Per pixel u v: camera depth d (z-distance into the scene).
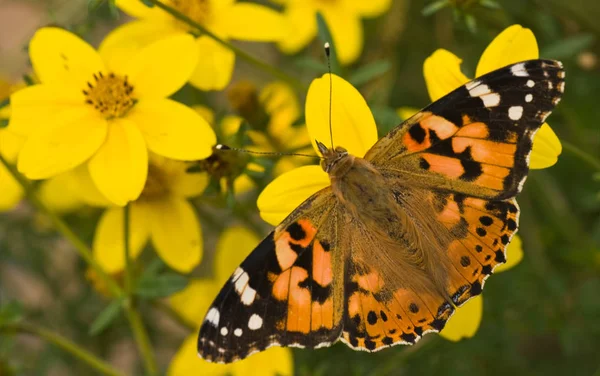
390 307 0.35
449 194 0.35
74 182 0.38
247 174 0.37
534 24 0.41
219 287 0.38
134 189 0.36
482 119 0.34
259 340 0.34
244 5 0.39
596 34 0.41
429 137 0.35
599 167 0.37
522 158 0.34
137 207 0.38
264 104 0.39
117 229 0.38
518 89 0.34
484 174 0.34
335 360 0.41
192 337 0.38
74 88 0.37
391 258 0.35
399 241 0.35
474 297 0.35
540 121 0.34
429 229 0.35
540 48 0.41
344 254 0.35
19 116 0.37
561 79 0.34
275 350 0.38
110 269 0.38
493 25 0.40
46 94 0.37
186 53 0.37
